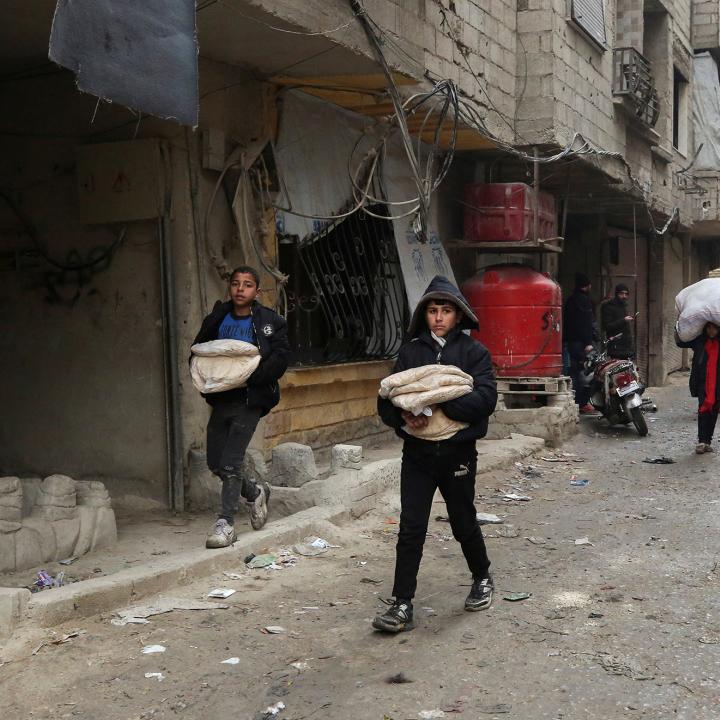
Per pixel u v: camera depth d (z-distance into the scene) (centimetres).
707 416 992
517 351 1073
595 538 637
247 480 589
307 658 405
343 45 655
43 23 588
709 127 2050
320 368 820
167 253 689
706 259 2569
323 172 841
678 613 464
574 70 1180
